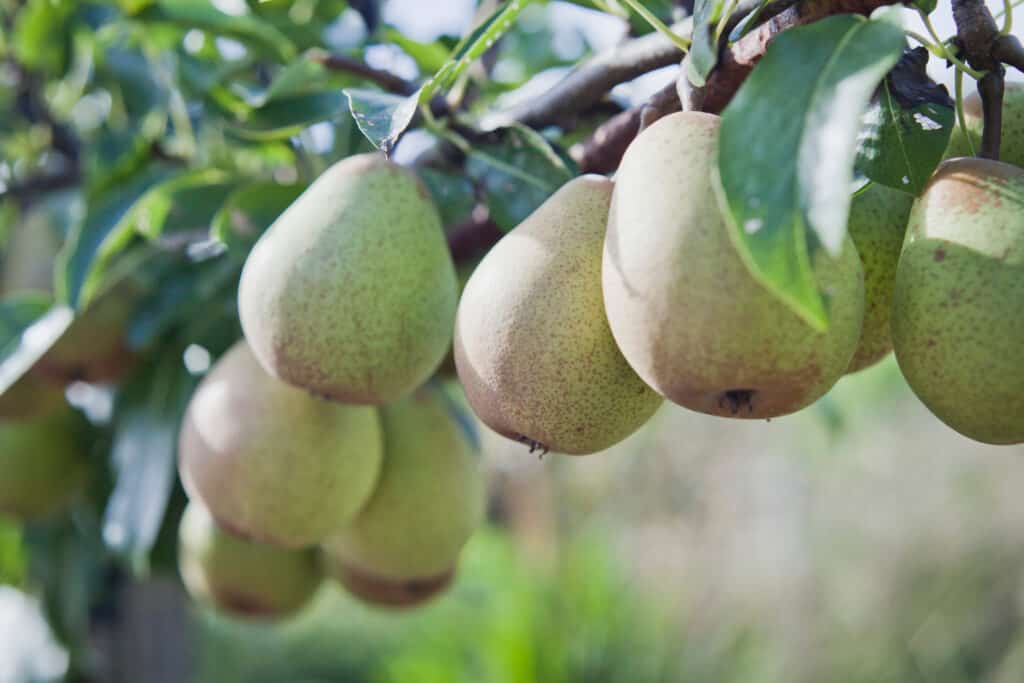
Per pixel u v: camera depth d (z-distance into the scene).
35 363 0.79
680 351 0.48
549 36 0.90
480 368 0.52
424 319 0.57
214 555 0.78
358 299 0.56
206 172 0.76
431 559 0.70
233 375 0.65
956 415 0.50
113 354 0.80
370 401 0.58
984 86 0.51
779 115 0.45
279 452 0.63
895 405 2.41
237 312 0.78
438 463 0.69
